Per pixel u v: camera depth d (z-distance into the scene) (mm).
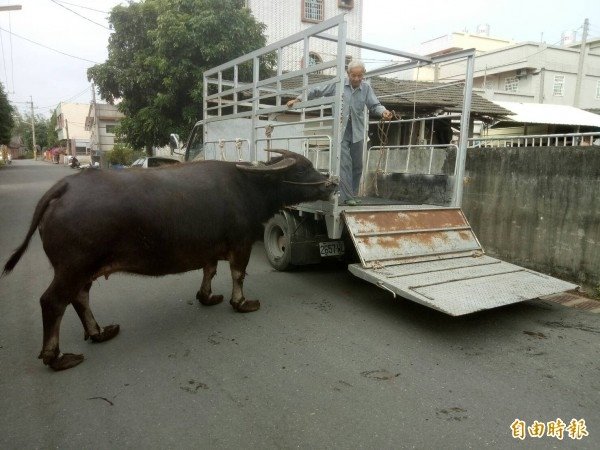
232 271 4684
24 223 10305
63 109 56156
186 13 12375
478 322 4621
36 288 5664
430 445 2662
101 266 3576
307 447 2639
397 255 4914
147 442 2689
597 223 5477
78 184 3531
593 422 2920
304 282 5902
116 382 3393
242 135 7191
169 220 3791
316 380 3416
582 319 4758
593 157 5512
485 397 3193
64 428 2832
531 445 2676
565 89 25609
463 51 5664
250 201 4609
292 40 5418
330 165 4930
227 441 2695
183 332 4316
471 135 11602
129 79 13359
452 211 5684
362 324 4523
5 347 3975
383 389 3289
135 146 14953
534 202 6309
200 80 12359
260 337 4203
